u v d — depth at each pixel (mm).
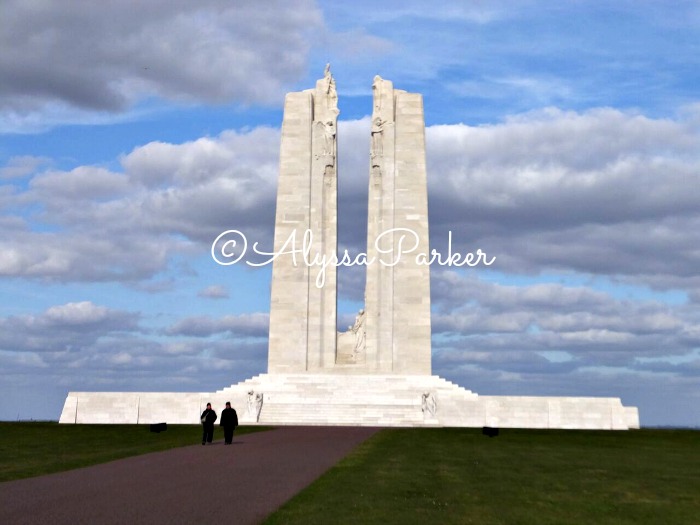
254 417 65750
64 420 67625
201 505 21656
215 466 30922
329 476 27875
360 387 70438
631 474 31391
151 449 38906
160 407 67938
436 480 27719
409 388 70438
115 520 19516
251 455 35500
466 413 66750
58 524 19000
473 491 25297
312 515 20297
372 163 77250
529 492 25500
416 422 66125
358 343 77250
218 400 67938
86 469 29844
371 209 76875
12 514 20281
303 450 38281
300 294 76000
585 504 23500
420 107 77812
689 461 37406
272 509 21094
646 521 21062
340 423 65938
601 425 66188
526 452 40562
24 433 51812
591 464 35062
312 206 77000
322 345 75750
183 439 46000
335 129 78000
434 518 20391
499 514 21312
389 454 37031
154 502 22141
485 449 41781
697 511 22688
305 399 68625
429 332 75188
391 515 20578
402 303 75500
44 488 24719
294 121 78000
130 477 27438
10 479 26922
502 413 66625
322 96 78625
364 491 24516
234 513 20500
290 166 77500
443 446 43094
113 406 68000
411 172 76938
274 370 75188
